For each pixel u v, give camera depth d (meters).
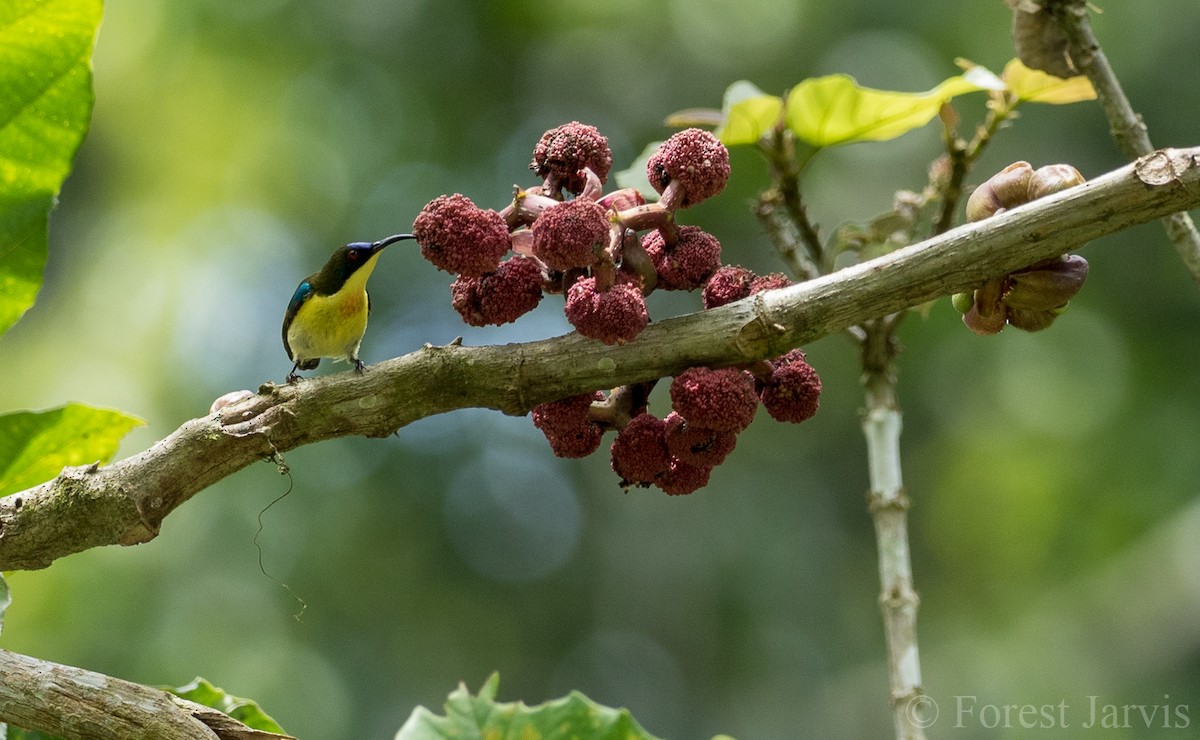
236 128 17.33
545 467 16.84
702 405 2.91
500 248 2.98
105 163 17.94
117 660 12.70
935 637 15.88
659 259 3.19
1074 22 3.95
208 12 17.11
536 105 17.42
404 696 14.71
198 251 16.55
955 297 3.15
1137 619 14.45
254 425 3.00
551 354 2.98
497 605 15.85
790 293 2.95
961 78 4.39
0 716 2.76
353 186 16.89
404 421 3.02
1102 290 16.59
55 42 3.13
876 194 16.55
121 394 15.27
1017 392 16.42
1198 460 15.53
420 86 17.27
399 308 16.42
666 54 17.23
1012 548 16.02
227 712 3.74
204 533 13.79
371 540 15.05
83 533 3.02
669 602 16.56
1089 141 16.14
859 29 16.45
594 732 3.78
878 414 4.51
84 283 16.64
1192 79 15.62
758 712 16.27
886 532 4.37
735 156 14.95
